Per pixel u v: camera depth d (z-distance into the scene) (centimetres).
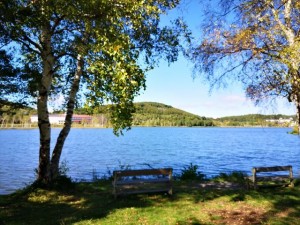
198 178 1828
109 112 1221
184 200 1230
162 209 1089
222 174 1908
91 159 4309
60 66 1600
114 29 979
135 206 1131
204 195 1314
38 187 1370
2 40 1166
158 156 4800
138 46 1409
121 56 873
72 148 6322
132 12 1027
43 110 1391
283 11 1141
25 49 1418
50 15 1113
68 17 1097
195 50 1299
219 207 1124
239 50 1183
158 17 1134
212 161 4166
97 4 971
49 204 1179
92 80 1081
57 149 1466
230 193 1345
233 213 1049
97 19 1004
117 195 1255
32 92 1316
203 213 1045
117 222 945
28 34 1241
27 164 3734
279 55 1043
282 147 7019
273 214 1031
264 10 1165
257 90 1216
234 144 7944
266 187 1436
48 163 1404
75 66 1628
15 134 13588
